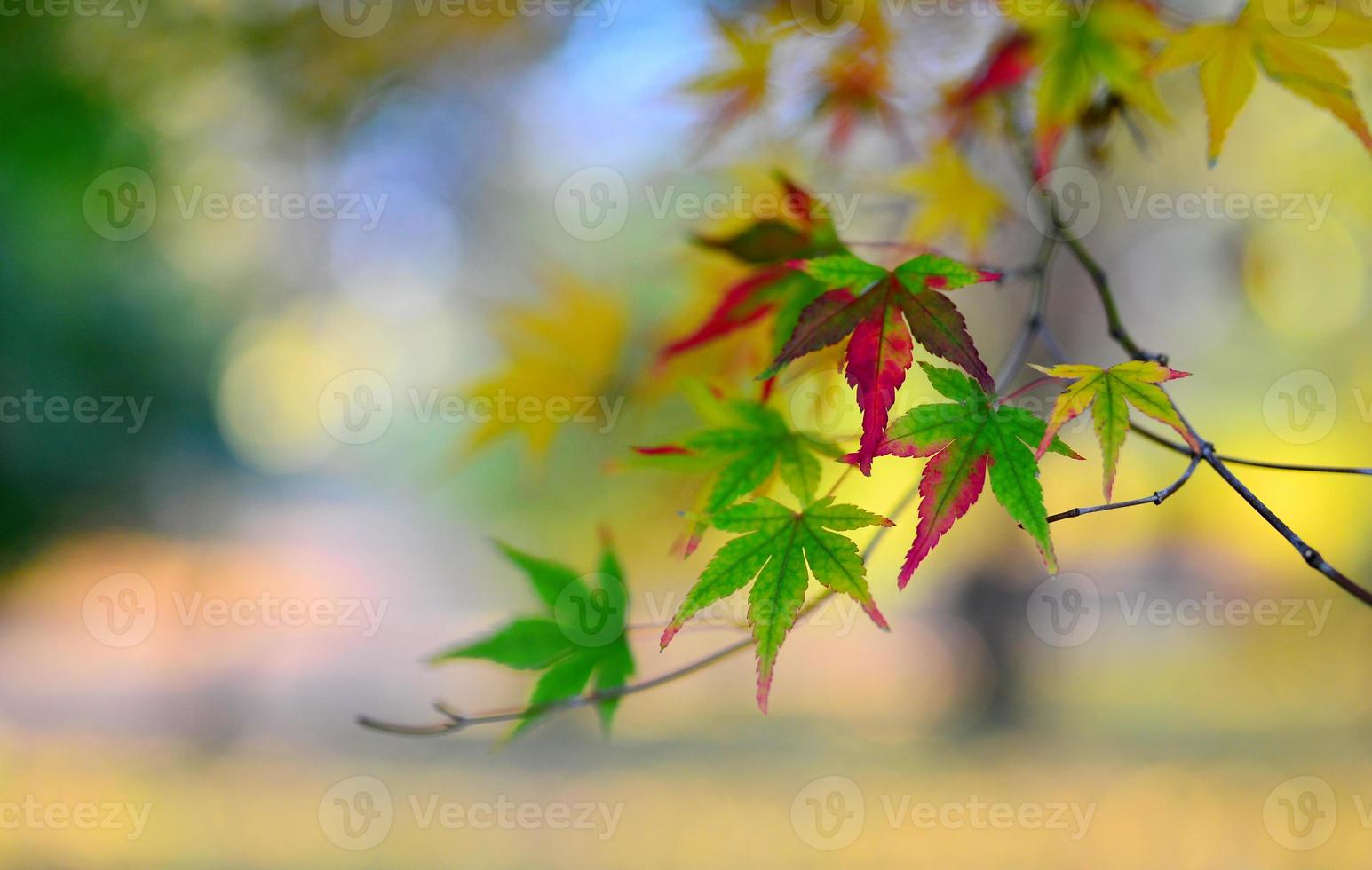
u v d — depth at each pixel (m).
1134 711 9.05
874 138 2.20
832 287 1.09
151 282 12.48
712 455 1.35
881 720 9.52
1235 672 10.02
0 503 12.57
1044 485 4.93
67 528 13.98
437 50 3.11
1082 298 6.49
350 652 13.35
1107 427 1.00
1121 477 4.96
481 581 16.19
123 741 9.53
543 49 3.06
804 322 1.07
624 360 1.94
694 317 1.75
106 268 10.93
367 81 3.29
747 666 11.25
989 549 8.83
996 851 6.09
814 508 1.12
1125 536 7.60
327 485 23.73
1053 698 9.27
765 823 6.81
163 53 3.17
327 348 7.95
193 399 15.30
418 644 13.66
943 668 9.58
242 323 13.71
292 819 7.21
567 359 1.95
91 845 6.64
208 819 7.24
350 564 18.25
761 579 1.10
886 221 2.04
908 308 1.06
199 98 3.41
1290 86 1.25
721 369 1.66
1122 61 1.47
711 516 1.13
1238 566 7.28
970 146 1.91
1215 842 6.06
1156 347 6.41
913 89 1.90
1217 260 5.93
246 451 19.34
